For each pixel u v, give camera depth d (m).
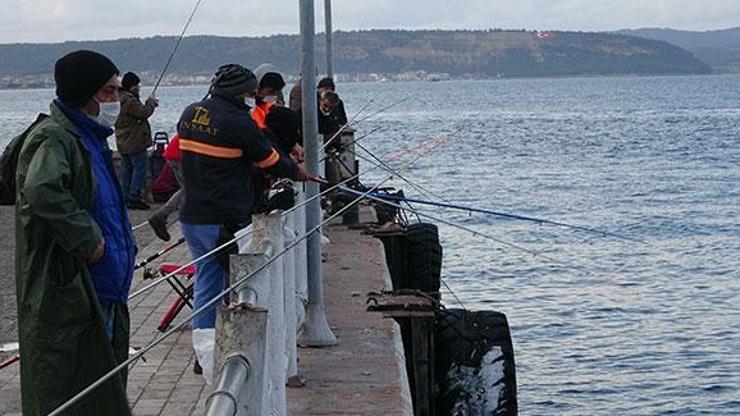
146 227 15.83
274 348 6.37
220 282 8.02
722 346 16.94
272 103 9.58
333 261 12.53
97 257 5.56
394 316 9.81
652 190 38.97
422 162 50.22
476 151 57.44
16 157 5.73
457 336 9.94
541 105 127.06
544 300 20.19
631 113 101.62
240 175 8.05
